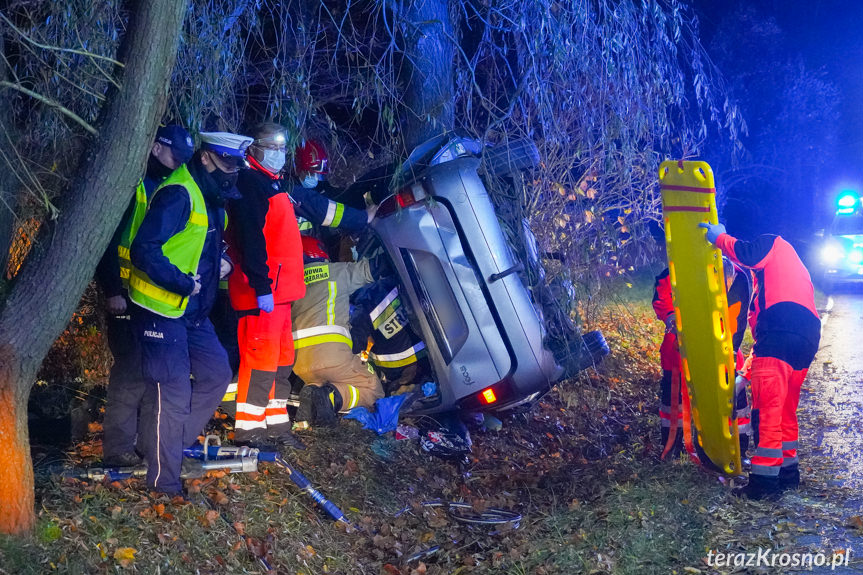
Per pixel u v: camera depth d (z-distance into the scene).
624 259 7.98
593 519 4.69
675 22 6.47
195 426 4.29
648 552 4.22
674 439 5.59
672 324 5.61
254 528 4.07
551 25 5.41
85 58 4.05
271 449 4.86
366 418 5.35
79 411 4.80
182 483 4.22
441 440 5.60
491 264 5.24
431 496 5.12
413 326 5.38
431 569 4.29
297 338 5.13
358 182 5.83
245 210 4.38
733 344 5.32
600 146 6.93
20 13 4.04
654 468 5.45
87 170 3.24
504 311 5.25
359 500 4.78
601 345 5.71
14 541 3.25
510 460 5.86
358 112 5.51
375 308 5.47
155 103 3.28
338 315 5.20
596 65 6.13
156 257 3.73
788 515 4.57
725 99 7.15
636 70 6.26
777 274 4.93
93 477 4.02
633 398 7.75
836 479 5.24
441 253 5.25
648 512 4.66
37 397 4.82
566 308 5.87
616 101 6.26
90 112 4.27
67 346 5.55
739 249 4.85
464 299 5.25
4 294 3.31
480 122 6.50
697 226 4.90
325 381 5.21
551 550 4.37
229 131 4.95
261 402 4.68
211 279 4.17
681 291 5.00
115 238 4.02
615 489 5.09
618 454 6.00
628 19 5.98
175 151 3.90
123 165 3.25
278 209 4.55
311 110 5.22
